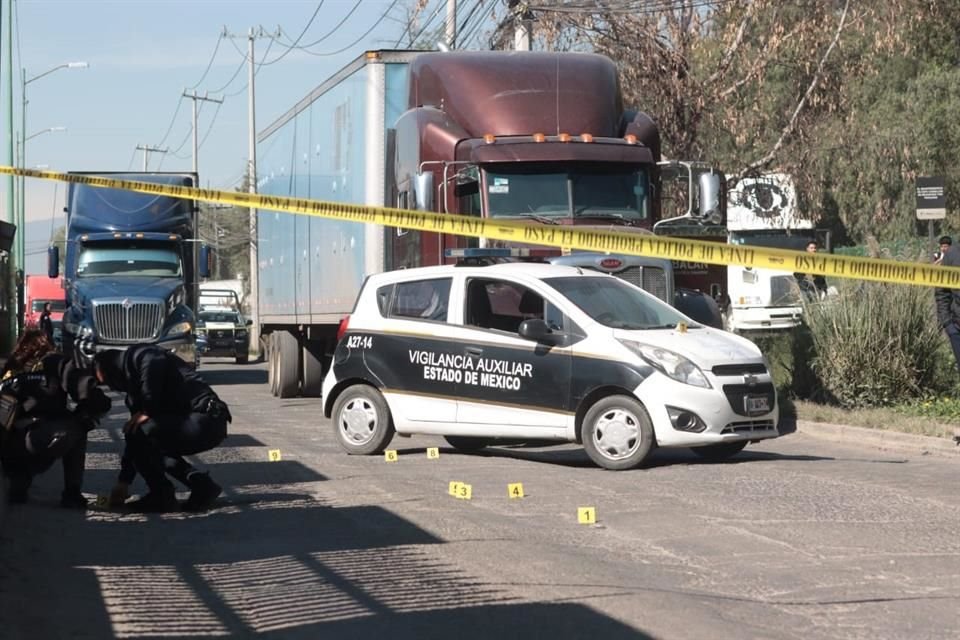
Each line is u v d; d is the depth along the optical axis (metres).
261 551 11.53
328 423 25.44
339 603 9.40
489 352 17.92
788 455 18.70
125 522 13.30
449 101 24.77
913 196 47.19
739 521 12.71
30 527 12.85
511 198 23.14
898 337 22.94
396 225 12.79
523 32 35.59
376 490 15.20
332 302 30.58
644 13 36.03
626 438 16.88
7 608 9.25
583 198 23.33
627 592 9.63
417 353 18.53
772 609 9.16
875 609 9.14
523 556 11.08
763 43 36.00
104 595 9.76
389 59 27.64
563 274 18.17
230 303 73.00
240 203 13.14
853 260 12.20
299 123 34.50
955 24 46.72
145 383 13.99
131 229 40.53
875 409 22.36
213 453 19.47
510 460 18.28
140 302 38.97
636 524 12.65
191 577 10.42
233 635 8.60
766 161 38.53
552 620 8.80
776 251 12.29
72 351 39.34
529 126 23.89
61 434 14.08
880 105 48.88
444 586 9.90
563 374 17.30
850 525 12.40
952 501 13.80
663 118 36.34
